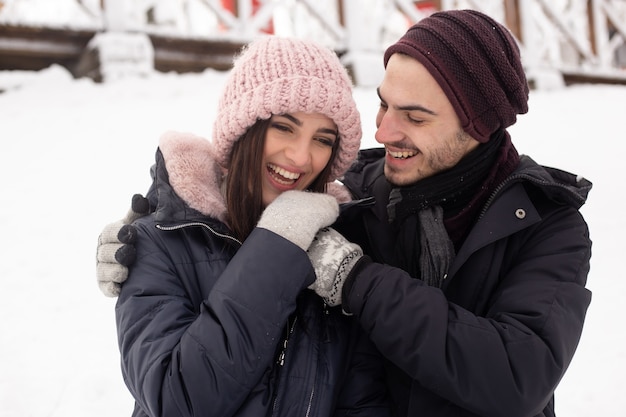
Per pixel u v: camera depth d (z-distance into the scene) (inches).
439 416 58.1
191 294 58.0
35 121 218.5
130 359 54.0
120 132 212.4
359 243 69.5
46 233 155.1
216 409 51.0
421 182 63.2
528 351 53.0
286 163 61.1
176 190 58.9
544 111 299.1
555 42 423.5
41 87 247.8
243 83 60.8
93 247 151.4
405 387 61.3
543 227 61.4
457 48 60.4
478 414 53.9
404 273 56.4
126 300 56.2
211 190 61.0
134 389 54.2
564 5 430.6
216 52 296.7
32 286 135.9
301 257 54.3
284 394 55.6
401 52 61.9
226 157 63.7
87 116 224.7
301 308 58.9
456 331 53.2
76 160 192.1
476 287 60.4
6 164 187.9
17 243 150.1
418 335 53.3
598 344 126.1
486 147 62.8
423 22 62.8
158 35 277.6
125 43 262.2
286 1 313.1
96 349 119.3
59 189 175.2
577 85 403.9
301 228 55.2
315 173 64.0
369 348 61.9
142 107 236.7
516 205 60.5
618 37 432.5
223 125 61.5
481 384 52.6
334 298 56.8
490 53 61.4
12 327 123.3
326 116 61.4
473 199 62.3
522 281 58.4
